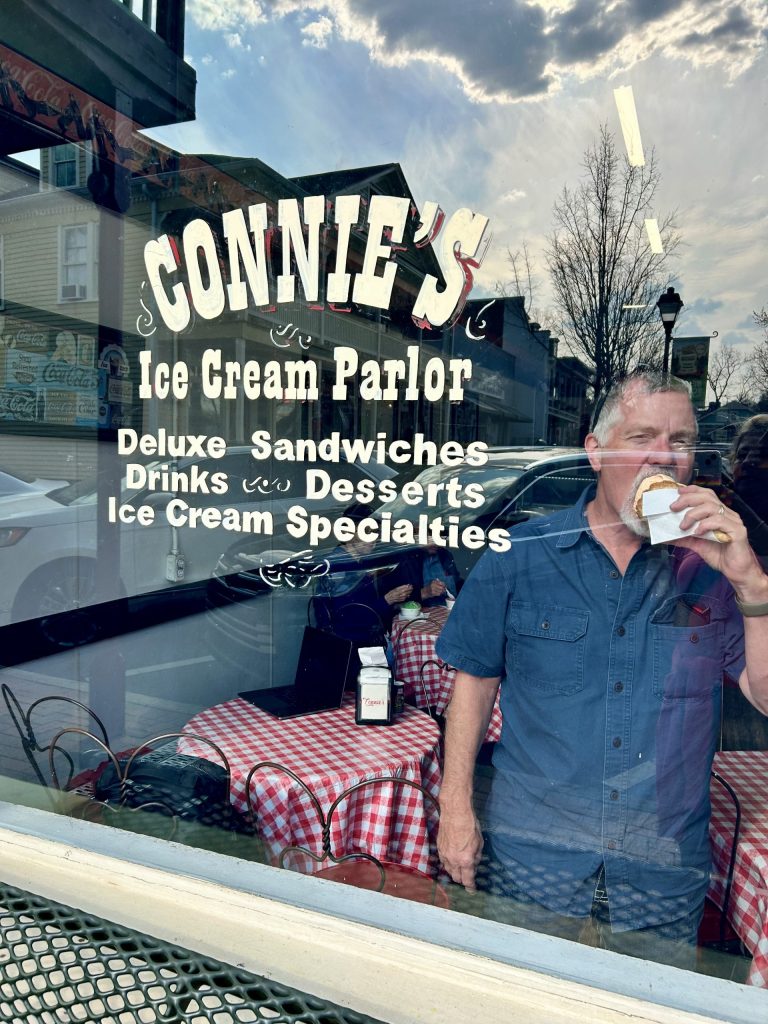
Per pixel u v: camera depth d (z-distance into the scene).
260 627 2.12
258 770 1.73
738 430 1.13
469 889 1.28
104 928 1.03
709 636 1.20
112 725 2.08
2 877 1.15
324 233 1.47
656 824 1.24
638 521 1.20
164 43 1.53
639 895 1.22
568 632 1.27
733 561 1.15
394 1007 0.89
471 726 1.39
